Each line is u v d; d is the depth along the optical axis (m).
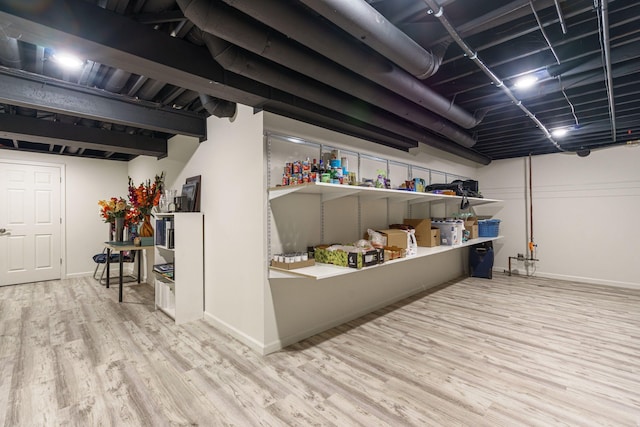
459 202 4.80
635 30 1.87
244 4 1.27
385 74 1.95
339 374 2.21
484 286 4.78
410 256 3.02
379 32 1.50
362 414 1.78
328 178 2.40
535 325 3.14
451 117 2.79
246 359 2.42
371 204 3.62
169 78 1.97
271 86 2.15
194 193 3.43
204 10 1.36
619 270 4.81
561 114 3.47
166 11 1.78
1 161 4.78
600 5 1.62
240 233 2.79
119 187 5.93
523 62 2.35
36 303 3.88
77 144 3.72
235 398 1.92
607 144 4.89
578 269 5.16
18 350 2.56
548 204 5.45
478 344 2.70
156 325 3.13
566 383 2.10
